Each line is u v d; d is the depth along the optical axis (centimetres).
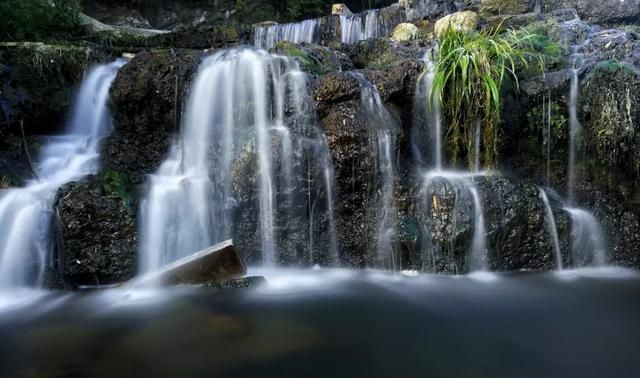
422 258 466
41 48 639
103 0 1318
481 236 465
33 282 434
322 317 364
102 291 423
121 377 281
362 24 922
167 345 318
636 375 287
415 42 674
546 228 476
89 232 434
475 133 518
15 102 604
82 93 654
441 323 359
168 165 559
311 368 292
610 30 629
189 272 409
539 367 297
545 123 526
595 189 512
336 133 477
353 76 505
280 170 470
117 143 584
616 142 492
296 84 515
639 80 486
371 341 328
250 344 320
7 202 455
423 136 534
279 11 1473
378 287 430
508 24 748
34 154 581
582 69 523
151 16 1412
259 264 475
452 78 507
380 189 481
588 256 485
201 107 551
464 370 295
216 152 520
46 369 290
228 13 1449
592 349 321
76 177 506
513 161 531
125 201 450
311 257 477
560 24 664
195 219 479
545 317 370
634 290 425
